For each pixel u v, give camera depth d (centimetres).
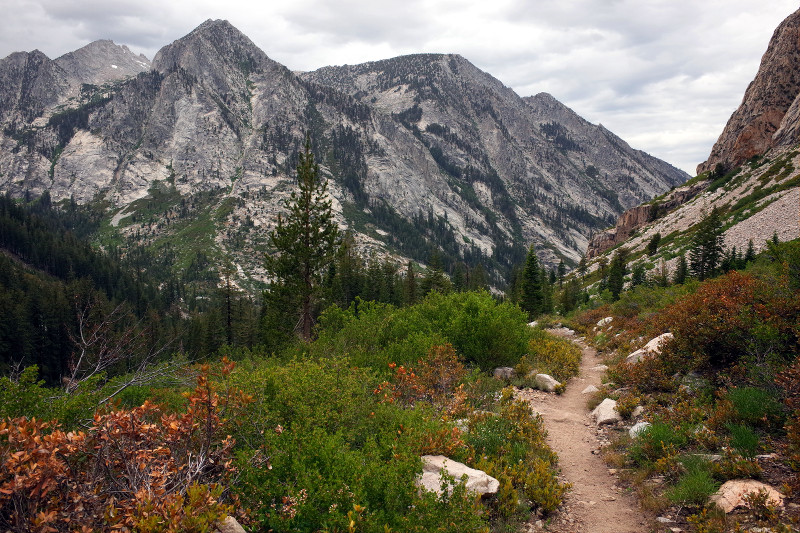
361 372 838
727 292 945
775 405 626
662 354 977
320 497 407
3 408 535
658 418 732
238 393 507
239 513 390
